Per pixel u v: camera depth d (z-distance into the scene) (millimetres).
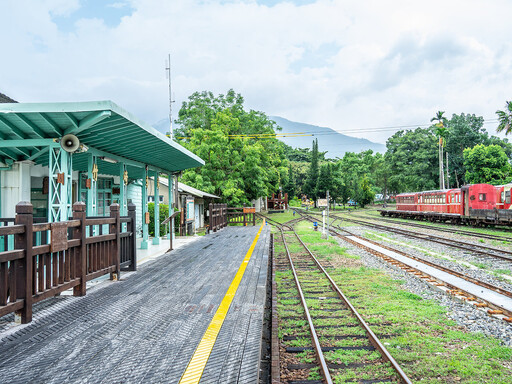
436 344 5070
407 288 8312
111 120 6527
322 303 7242
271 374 3947
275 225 29875
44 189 9875
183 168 15086
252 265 8484
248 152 31797
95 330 4137
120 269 7461
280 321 6156
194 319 4539
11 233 4039
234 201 29922
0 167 8094
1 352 3525
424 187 57156
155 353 3512
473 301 6965
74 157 9656
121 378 3002
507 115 34625
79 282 5559
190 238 15055
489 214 23453
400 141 63406
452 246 15094
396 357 4625
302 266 11430
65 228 5105
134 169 13484
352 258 12727
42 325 4293
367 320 6066
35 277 4562
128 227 7648
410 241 17500
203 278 7020
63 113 6074
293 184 75125
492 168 44531
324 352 4836
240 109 41062
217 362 3314
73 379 2980
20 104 5875
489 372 4207
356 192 67812
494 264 11094
